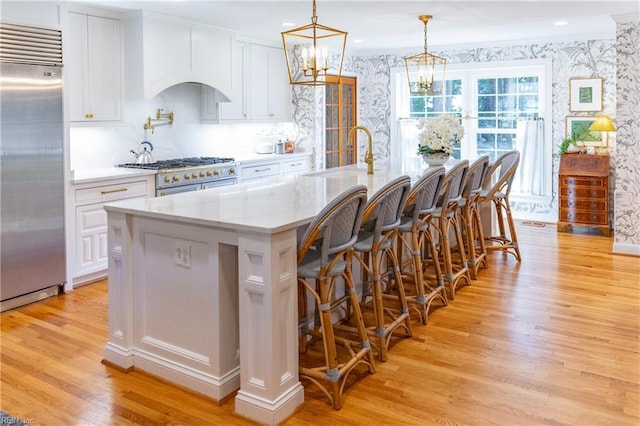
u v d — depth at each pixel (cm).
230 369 269
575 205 644
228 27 570
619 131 541
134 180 480
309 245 253
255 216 257
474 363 303
